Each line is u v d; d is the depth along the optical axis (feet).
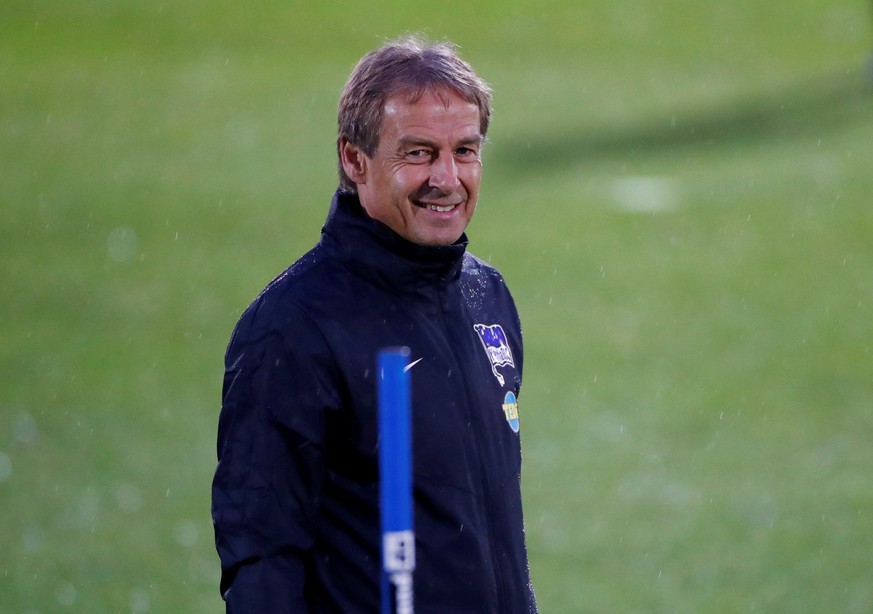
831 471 88.02
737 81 278.26
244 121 242.58
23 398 102.42
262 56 307.17
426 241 30.71
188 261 150.41
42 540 76.07
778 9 356.38
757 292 136.87
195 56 303.89
